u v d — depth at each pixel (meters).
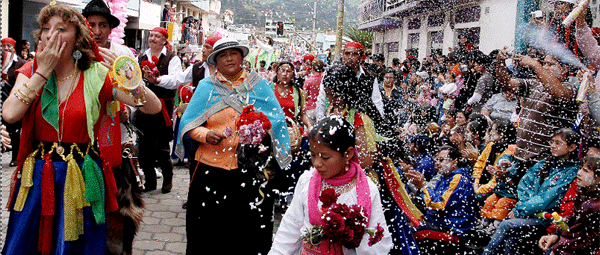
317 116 3.60
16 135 5.88
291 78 4.93
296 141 3.88
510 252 3.18
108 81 2.64
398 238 3.15
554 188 3.07
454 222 3.63
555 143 3.13
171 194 5.24
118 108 2.75
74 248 2.62
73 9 2.54
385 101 3.68
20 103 2.40
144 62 4.77
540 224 3.15
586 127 3.12
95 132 2.63
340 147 2.09
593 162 2.74
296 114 4.95
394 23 10.86
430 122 5.22
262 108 3.37
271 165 3.43
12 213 2.55
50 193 2.49
